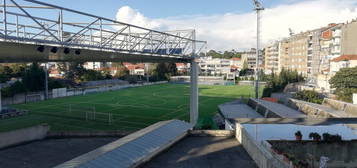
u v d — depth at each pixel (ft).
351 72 147.43
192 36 90.74
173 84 323.78
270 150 33.35
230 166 33.22
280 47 371.97
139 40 65.98
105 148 33.45
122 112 135.54
